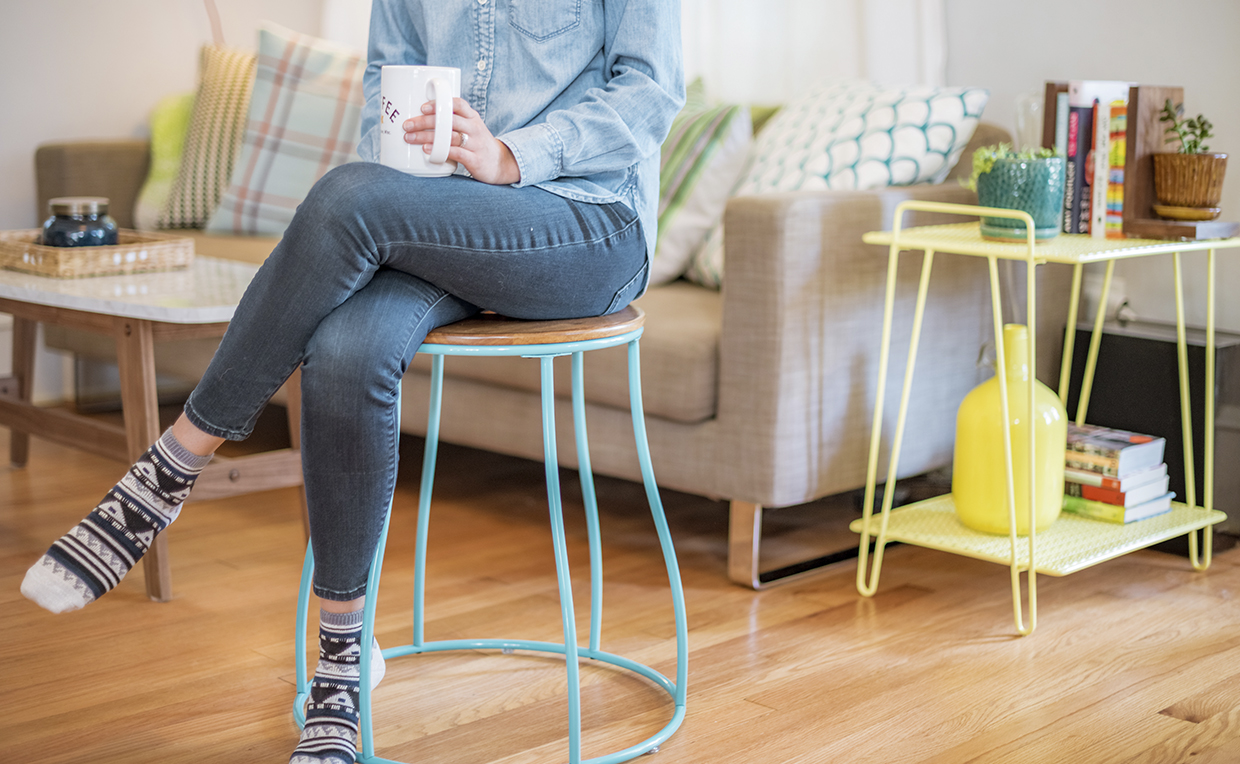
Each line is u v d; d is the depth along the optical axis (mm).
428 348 1189
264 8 3578
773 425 1822
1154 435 2145
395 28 1416
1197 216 1899
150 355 1766
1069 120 1979
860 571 1868
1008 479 1685
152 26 3375
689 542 2148
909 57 2523
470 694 1478
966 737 1354
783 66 2750
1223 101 2162
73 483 2469
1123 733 1363
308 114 2920
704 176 2379
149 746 1327
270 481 1906
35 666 1551
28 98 3186
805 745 1335
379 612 1767
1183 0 2195
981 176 1812
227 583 1896
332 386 1099
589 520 1539
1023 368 1862
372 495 1130
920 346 2031
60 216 2045
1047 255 1656
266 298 1124
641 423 1373
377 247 1119
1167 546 2119
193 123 3098
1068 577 1961
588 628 1706
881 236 1824
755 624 1730
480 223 1166
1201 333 2166
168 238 2152
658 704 1449
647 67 1312
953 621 1746
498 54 1335
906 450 2037
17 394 2535
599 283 1284
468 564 2000
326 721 1135
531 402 2150
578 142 1235
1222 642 1654
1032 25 2412
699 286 2383
